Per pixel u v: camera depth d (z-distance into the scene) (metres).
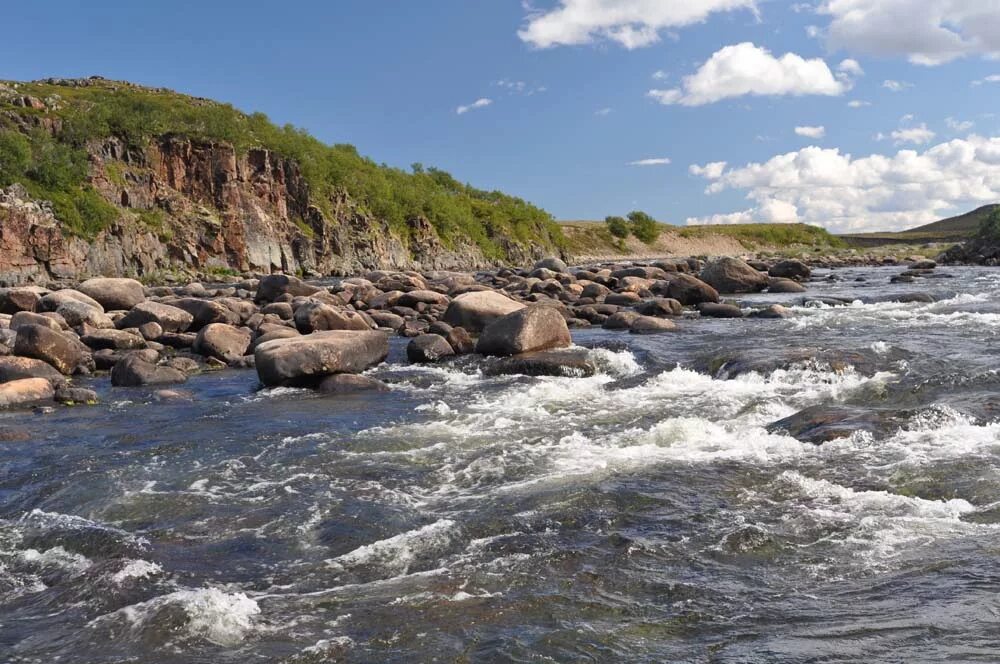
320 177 90.88
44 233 59.69
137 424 13.26
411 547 7.45
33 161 65.56
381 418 13.23
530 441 11.24
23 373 16.25
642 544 7.21
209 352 20.20
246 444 11.64
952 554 6.59
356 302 30.09
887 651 4.97
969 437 9.83
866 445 9.83
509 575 6.69
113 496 9.31
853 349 16.02
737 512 7.93
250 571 7.09
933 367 14.05
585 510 8.20
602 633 5.56
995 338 17.80
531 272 45.53
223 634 5.82
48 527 8.36
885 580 6.16
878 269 60.19
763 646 5.18
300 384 16.45
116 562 7.30
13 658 5.61
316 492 9.24
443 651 5.38
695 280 30.61
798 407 12.42
